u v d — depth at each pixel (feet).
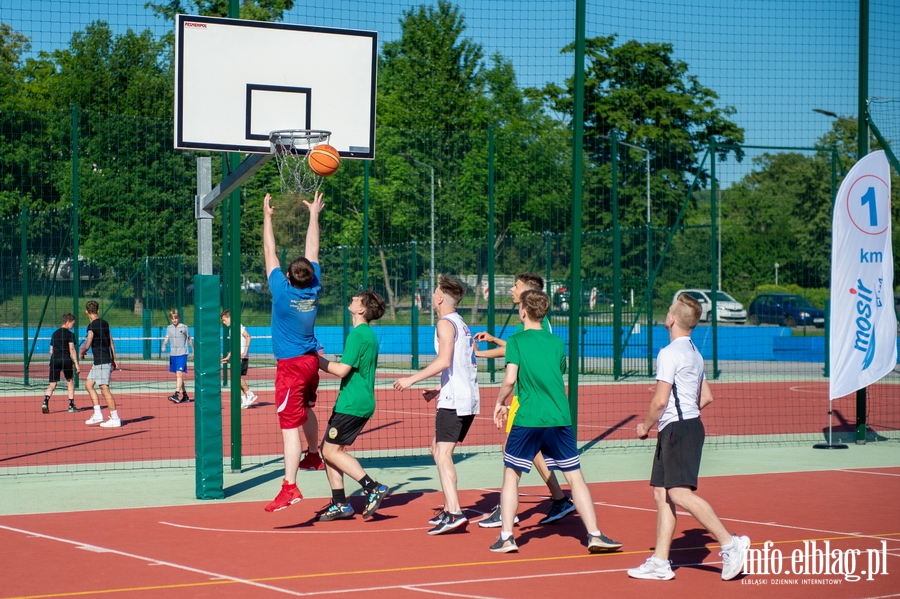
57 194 79.51
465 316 83.15
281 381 27.89
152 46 87.76
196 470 31.83
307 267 27.96
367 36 32.83
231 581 21.40
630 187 87.61
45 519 28.45
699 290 122.21
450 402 26.58
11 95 87.97
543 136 83.61
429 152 83.35
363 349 27.78
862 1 45.03
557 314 82.99
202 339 31.60
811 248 109.19
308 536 26.20
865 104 45.83
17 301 87.35
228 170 33.22
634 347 81.15
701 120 104.83
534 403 23.93
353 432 27.78
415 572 22.18
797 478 35.76
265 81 31.58
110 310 92.99
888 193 43.62
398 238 87.04
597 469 38.22
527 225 81.76
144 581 21.42
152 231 79.92
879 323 43.88
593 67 103.45
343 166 84.17
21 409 61.87
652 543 25.29
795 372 89.97
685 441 21.43
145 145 78.64
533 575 21.91
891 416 59.11
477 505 31.01
